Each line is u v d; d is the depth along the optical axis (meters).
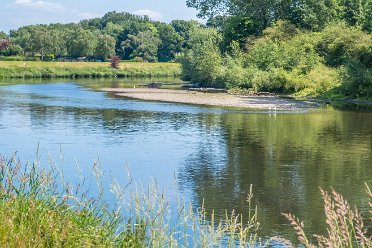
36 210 6.53
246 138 26.12
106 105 43.66
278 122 32.62
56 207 6.88
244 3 78.69
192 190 15.81
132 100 48.59
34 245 5.50
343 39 58.34
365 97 47.53
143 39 167.50
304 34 67.94
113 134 27.17
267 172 18.42
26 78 92.69
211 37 79.44
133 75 110.88
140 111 39.03
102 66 110.50
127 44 167.38
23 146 23.02
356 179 17.31
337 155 21.48
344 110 39.81
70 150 22.17
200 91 61.22
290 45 65.31
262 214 13.43
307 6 74.00
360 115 36.31
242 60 68.69
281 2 76.19
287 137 26.36
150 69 115.00
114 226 6.92
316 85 53.50
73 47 152.25
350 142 24.69
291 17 75.44
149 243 6.54
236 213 13.46
